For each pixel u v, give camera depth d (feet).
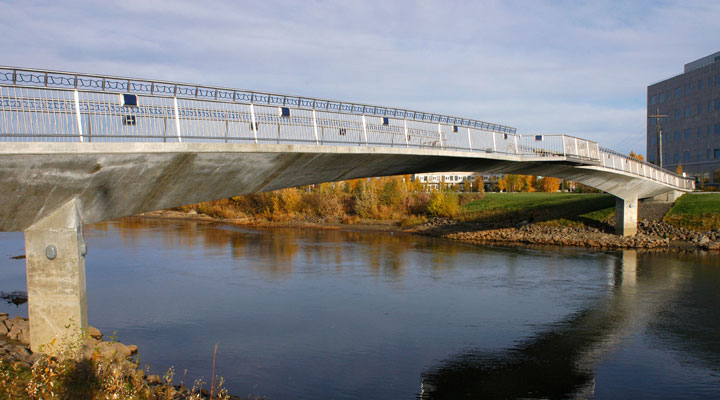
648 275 123.75
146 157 54.34
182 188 62.75
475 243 188.75
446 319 86.28
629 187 172.04
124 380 48.32
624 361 67.77
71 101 51.29
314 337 76.54
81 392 41.34
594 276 123.03
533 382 60.85
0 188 47.24
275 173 72.02
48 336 54.54
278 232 234.38
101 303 96.02
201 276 122.11
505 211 237.66
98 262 141.90
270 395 56.54
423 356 69.05
